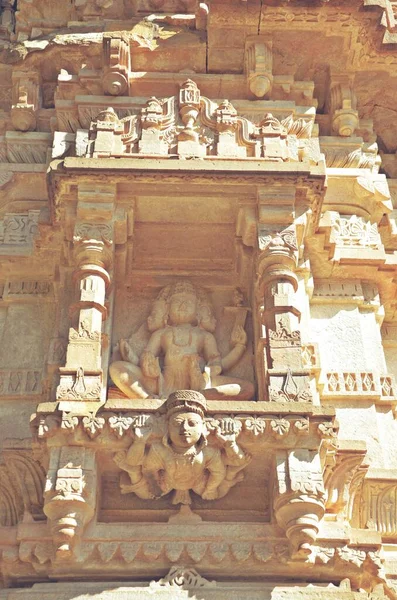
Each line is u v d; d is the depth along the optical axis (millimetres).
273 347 9477
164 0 13039
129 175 10328
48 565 8562
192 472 8797
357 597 8336
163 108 11398
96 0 13086
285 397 9102
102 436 8742
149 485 9008
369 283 11375
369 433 10102
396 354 11445
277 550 8547
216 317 10812
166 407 8844
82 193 10312
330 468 9094
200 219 10812
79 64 12273
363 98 12461
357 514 9438
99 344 9531
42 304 11188
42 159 11938
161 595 8320
